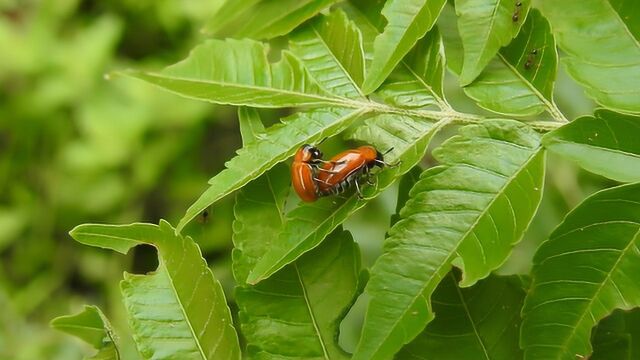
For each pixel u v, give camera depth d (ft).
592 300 0.39
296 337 0.42
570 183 0.70
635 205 0.38
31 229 1.29
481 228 0.39
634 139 0.40
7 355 1.10
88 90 1.27
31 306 1.27
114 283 1.24
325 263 0.43
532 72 0.43
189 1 1.24
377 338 0.38
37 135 1.29
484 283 0.43
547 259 0.39
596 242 0.39
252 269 0.43
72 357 1.08
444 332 0.42
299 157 0.42
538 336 0.39
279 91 0.45
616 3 0.42
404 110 0.44
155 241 0.43
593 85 0.42
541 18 0.43
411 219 0.40
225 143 1.28
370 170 0.42
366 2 0.47
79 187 1.27
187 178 1.27
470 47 0.42
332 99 0.45
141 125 1.23
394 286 0.39
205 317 0.42
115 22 1.28
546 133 0.41
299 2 0.47
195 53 0.46
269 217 0.43
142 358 0.42
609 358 0.44
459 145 0.41
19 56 1.27
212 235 0.95
